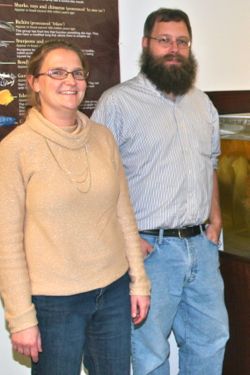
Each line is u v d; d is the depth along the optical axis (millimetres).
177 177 1826
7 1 1868
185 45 1882
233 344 2262
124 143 1827
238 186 2084
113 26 2125
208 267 1935
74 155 1412
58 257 1376
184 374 2076
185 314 2010
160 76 1825
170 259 1850
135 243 1604
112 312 1514
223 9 2434
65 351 1425
